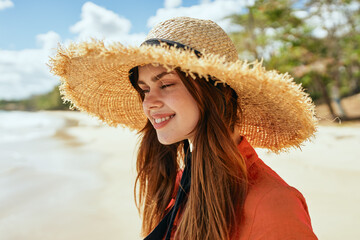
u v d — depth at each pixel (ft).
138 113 5.61
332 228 13.66
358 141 36.17
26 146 52.37
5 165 32.83
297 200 2.90
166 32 3.47
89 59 3.37
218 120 3.39
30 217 16.60
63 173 28.04
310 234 2.64
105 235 14.19
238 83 3.21
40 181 24.90
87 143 53.83
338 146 33.55
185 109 3.43
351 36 69.00
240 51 74.02
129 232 14.43
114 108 5.41
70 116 205.87
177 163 4.92
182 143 4.95
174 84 3.43
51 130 91.56
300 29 71.31
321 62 67.36
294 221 2.68
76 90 4.86
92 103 5.20
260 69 2.90
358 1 64.80
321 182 20.57
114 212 16.93
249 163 3.44
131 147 46.19
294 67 68.69
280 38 71.72
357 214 14.94
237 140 3.82
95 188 21.88
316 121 3.69
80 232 14.60
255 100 3.67
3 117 205.26
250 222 2.96
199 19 3.58
